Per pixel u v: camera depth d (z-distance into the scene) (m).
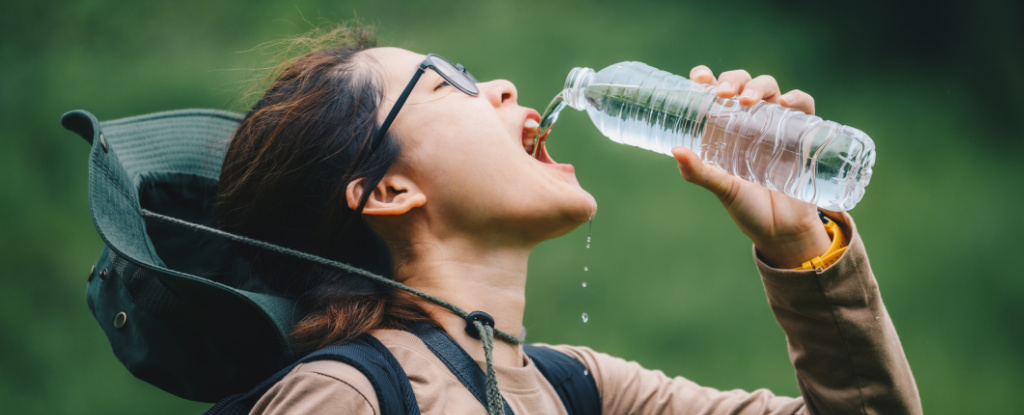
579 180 6.70
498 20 7.25
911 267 7.09
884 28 7.96
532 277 6.43
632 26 7.56
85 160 6.54
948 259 7.11
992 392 6.58
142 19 6.72
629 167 6.78
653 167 6.81
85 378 6.00
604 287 6.38
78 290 6.19
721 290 6.39
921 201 7.33
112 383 5.99
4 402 5.77
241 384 1.47
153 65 6.61
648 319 6.39
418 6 7.07
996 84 7.84
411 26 7.00
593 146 6.83
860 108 7.73
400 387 1.24
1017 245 7.14
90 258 6.30
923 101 7.68
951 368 6.69
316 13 6.75
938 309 6.93
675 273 6.46
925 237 7.21
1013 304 6.89
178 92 6.49
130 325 1.47
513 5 7.29
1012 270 7.04
